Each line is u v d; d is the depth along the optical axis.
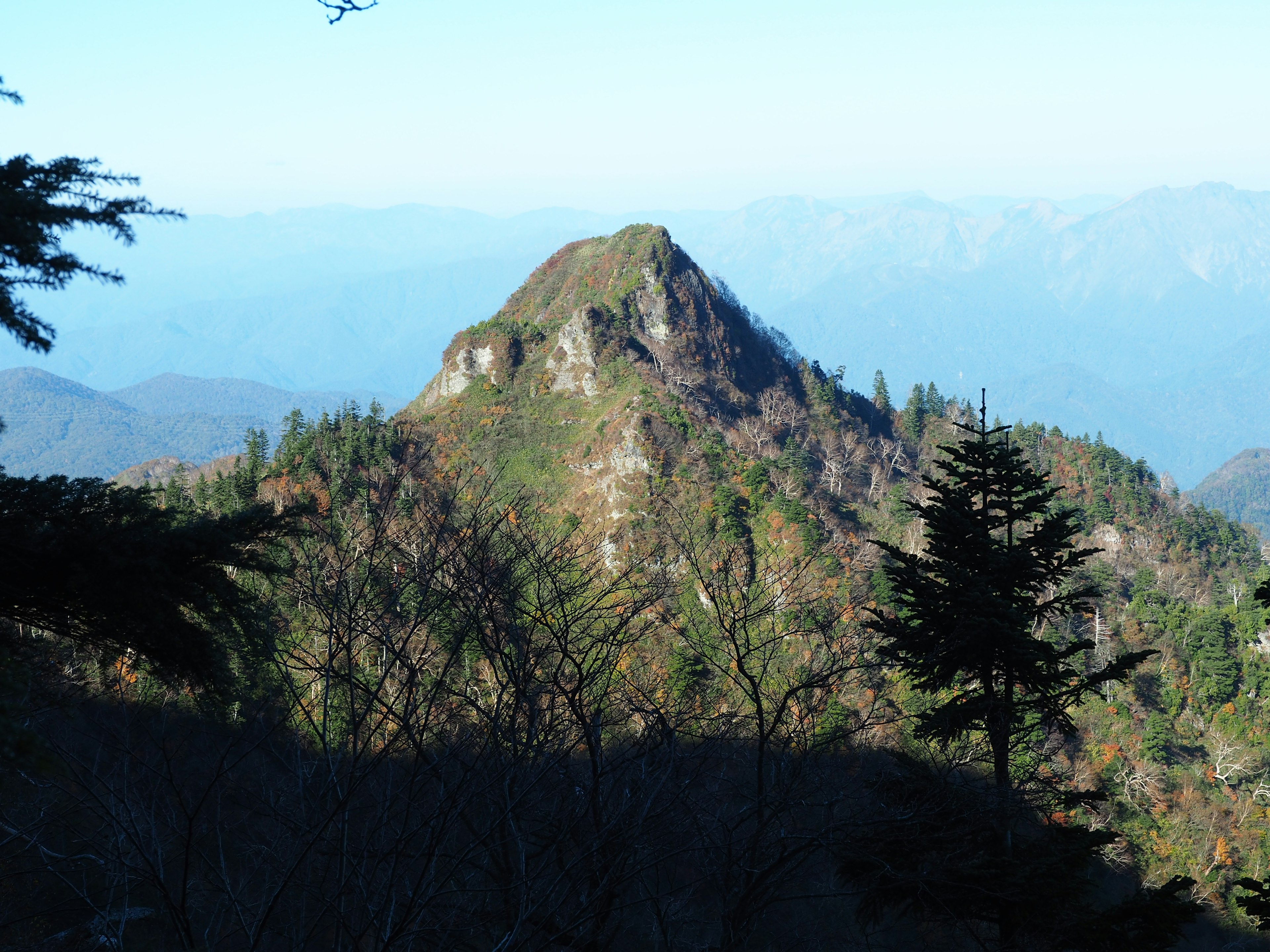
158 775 9.13
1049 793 14.20
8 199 6.79
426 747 10.02
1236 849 61.16
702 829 10.48
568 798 9.98
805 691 12.66
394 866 8.17
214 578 9.73
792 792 11.42
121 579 8.90
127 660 10.27
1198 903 14.10
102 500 9.84
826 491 112.38
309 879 9.05
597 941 9.59
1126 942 12.84
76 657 10.13
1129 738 75.69
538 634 11.36
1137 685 82.94
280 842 9.32
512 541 11.58
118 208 7.64
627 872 9.66
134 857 9.49
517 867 9.75
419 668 9.32
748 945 13.51
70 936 10.46
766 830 11.16
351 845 8.71
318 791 8.95
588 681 10.38
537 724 9.91
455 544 10.52
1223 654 87.12
